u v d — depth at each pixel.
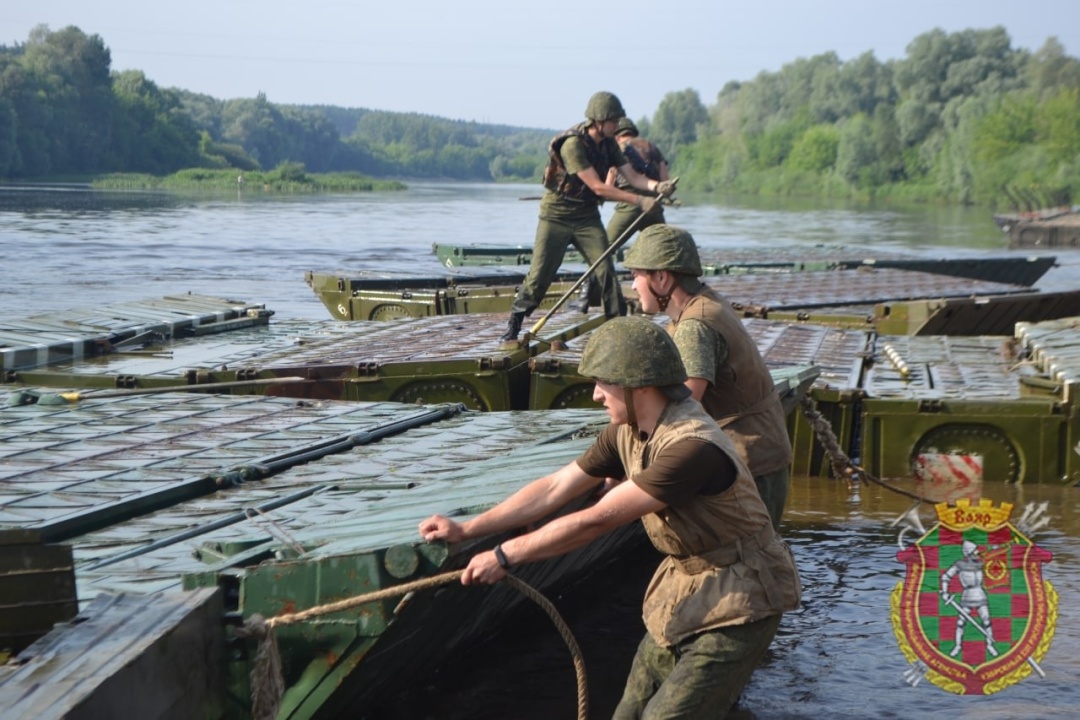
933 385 10.03
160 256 31.61
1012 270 24.31
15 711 2.90
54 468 6.28
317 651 3.99
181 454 6.64
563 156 9.58
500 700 5.43
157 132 120.12
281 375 9.64
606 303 9.93
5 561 3.93
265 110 187.12
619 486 3.70
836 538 7.98
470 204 81.06
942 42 111.69
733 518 3.75
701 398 5.04
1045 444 9.12
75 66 111.44
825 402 9.49
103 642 3.34
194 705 3.61
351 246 36.81
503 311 16.25
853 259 24.47
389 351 10.60
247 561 4.35
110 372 9.71
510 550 3.69
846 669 5.81
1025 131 90.62
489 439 7.26
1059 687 5.54
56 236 37.81
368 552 3.89
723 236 48.06
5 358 9.77
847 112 125.19
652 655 4.01
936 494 8.96
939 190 98.94
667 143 154.38
